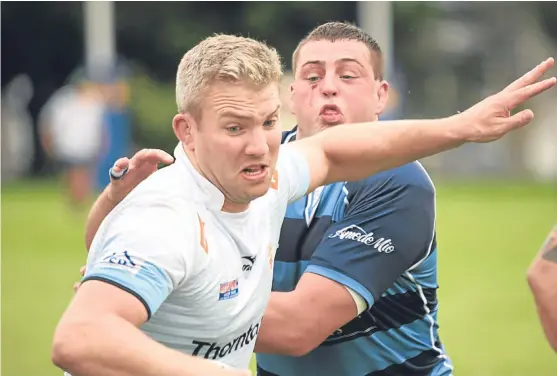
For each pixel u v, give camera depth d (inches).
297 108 613.0
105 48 3782.0
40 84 4434.1
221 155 417.4
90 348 368.8
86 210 2704.2
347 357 585.3
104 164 2787.9
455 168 4116.6
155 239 398.3
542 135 4227.4
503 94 496.7
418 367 596.4
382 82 628.4
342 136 525.3
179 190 419.2
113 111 2837.1
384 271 559.5
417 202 572.1
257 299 454.0
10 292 1637.6
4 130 4153.5
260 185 423.8
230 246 433.1
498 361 1199.6
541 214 2704.2
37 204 2952.8
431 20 4566.9
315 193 584.4
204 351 438.6
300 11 4421.8
